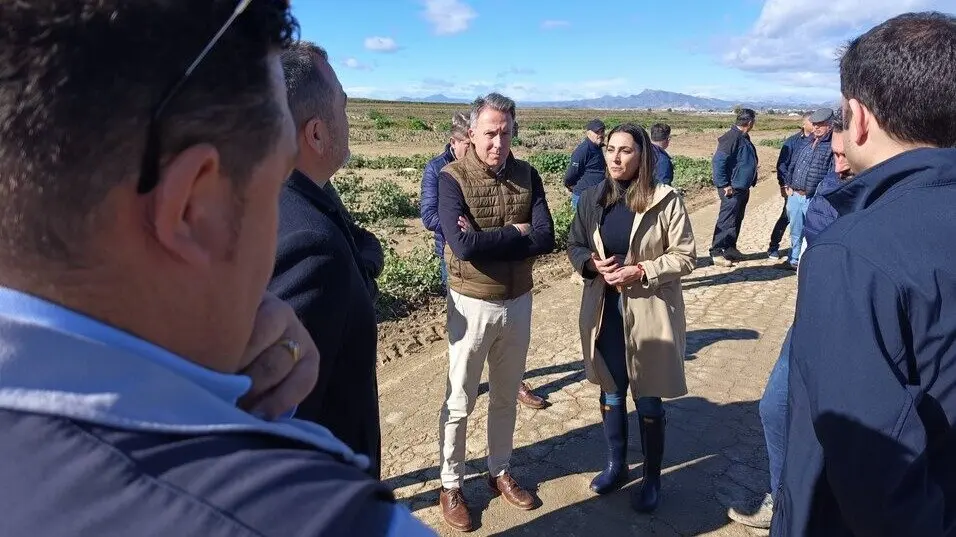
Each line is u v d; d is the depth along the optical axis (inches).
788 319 254.8
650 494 135.1
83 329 23.5
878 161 62.6
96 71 21.0
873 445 52.4
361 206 558.6
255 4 25.4
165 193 23.3
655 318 130.2
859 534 55.9
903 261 53.1
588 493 142.1
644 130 130.4
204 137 23.6
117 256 23.6
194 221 25.0
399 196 549.0
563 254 361.4
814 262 58.7
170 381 23.5
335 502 23.1
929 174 55.7
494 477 140.3
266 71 26.6
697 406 181.9
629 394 189.9
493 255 120.6
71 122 21.1
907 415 51.8
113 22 21.0
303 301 54.8
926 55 57.2
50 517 20.5
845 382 53.9
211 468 22.1
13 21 20.1
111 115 21.5
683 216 129.6
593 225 134.8
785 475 65.8
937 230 53.1
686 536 128.8
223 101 24.0
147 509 20.8
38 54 20.3
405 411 179.8
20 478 20.9
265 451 23.9
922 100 57.2
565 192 653.9
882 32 60.9
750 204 570.9
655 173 130.3
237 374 32.6
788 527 66.0
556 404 183.8
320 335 56.5
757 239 423.5
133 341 24.4
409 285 283.7
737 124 339.9
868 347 53.0
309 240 57.1
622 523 132.4
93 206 22.4
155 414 22.5
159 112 22.1
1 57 20.4
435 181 193.9
